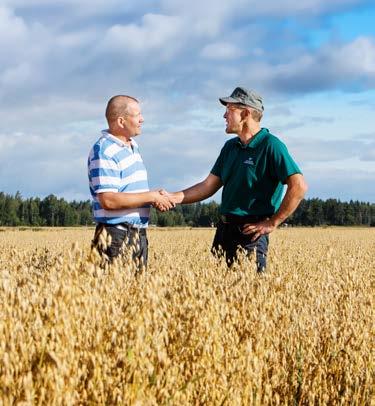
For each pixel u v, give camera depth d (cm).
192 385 413
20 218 12462
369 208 11681
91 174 718
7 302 384
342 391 550
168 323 445
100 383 363
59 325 366
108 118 728
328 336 589
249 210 784
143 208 735
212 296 509
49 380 335
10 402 318
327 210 11694
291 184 761
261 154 776
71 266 421
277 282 644
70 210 12644
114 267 481
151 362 394
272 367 520
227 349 468
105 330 405
